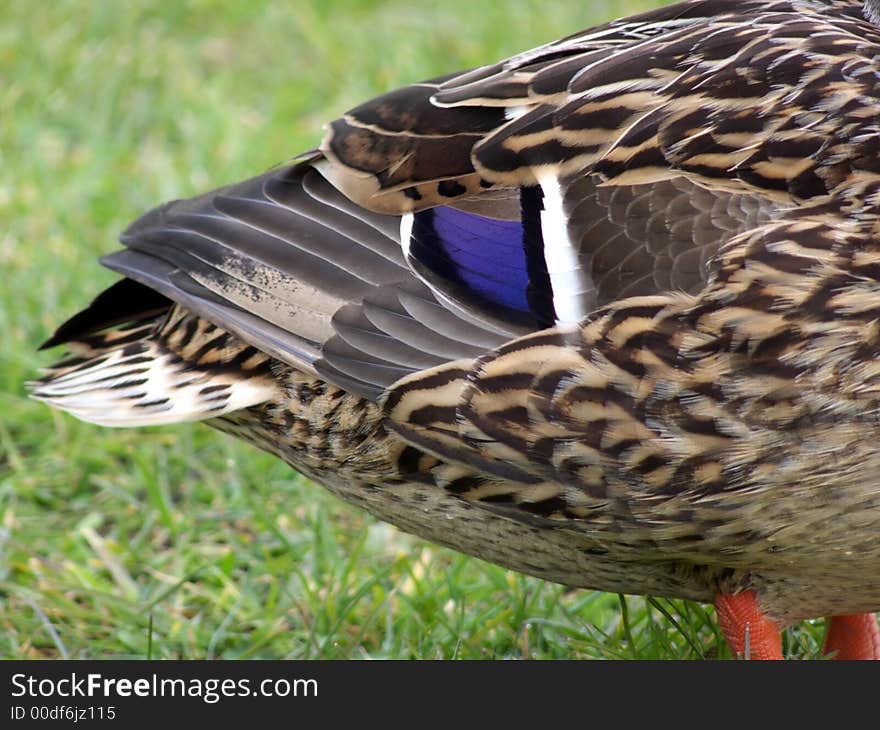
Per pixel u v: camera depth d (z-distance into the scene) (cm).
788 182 629
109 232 1197
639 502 657
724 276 619
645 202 642
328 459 718
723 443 629
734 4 738
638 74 673
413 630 853
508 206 665
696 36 686
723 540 666
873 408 611
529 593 877
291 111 1398
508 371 645
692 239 632
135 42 1502
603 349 632
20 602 887
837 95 639
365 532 881
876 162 623
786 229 617
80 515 963
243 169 1273
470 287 661
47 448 1002
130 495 970
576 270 646
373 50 1473
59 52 1460
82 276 1137
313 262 680
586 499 665
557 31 1476
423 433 669
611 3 1529
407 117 693
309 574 905
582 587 761
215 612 880
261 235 692
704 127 647
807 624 834
